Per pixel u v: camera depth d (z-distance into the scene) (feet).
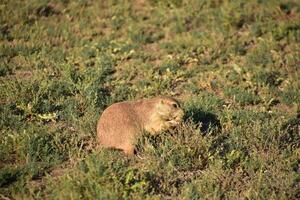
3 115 53.98
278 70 72.18
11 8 92.53
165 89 65.26
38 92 58.85
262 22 88.63
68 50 78.89
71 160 45.39
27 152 46.65
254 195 40.57
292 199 41.34
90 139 50.60
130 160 46.62
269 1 94.32
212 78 69.31
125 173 41.65
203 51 79.00
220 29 86.33
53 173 44.47
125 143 47.29
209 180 42.24
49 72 68.23
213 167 43.98
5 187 41.88
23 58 74.02
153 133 47.88
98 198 38.73
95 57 76.74
